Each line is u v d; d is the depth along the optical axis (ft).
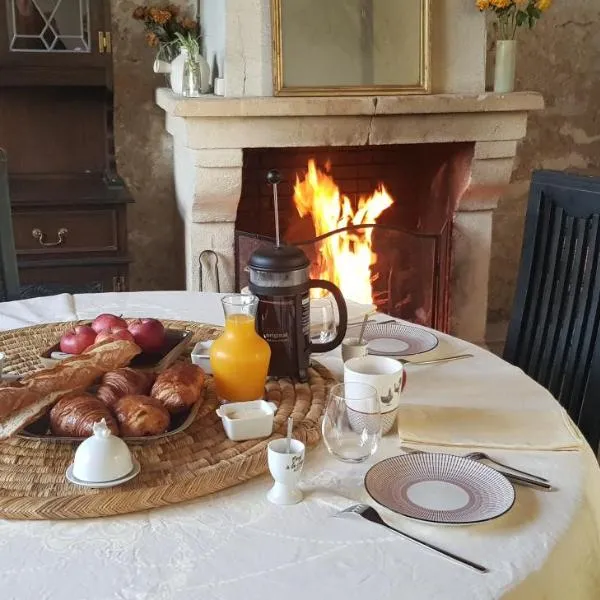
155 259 10.34
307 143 8.66
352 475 3.50
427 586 2.74
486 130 9.09
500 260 11.29
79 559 2.90
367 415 3.55
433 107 8.76
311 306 4.97
